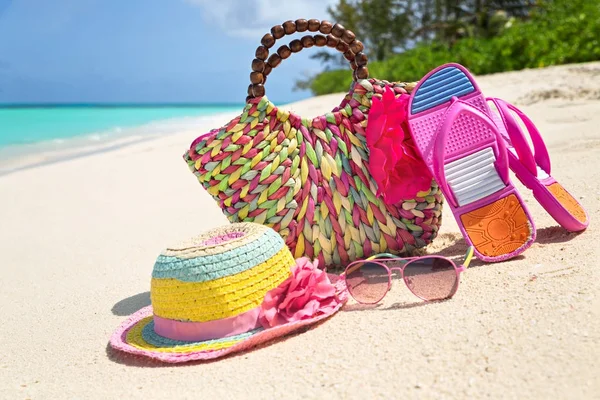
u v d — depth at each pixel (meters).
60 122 7.63
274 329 0.72
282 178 0.91
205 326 0.75
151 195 1.84
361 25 10.79
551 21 5.36
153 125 6.46
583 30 4.77
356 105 0.95
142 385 0.68
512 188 0.90
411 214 0.94
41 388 0.72
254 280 0.77
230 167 0.91
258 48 0.93
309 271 0.77
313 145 0.93
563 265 0.80
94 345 0.82
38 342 0.86
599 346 0.60
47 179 2.37
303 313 0.75
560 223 0.92
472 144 0.92
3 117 9.47
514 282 0.77
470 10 9.81
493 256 0.87
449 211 1.24
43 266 1.23
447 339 0.67
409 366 0.63
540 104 2.42
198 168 0.92
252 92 0.92
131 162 2.59
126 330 0.83
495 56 5.25
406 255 0.96
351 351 0.68
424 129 0.92
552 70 3.80
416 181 0.92
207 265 0.76
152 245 1.29
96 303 0.99
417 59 6.22
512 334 0.65
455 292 0.78
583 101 2.36
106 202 1.81
